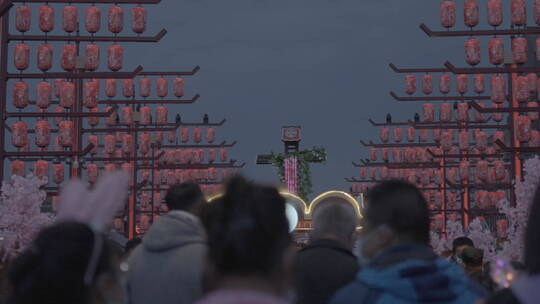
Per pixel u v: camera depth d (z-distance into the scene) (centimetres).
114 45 2162
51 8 1992
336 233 364
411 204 232
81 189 183
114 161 3222
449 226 2856
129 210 3494
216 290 167
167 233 338
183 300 327
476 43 2202
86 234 173
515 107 2227
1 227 1798
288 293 173
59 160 2264
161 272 333
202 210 348
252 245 162
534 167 2034
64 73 1972
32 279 166
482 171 3180
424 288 208
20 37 1942
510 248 1989
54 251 168
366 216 240
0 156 1955
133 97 3341
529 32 1978
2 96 1944
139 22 2273
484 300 190
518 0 2212
